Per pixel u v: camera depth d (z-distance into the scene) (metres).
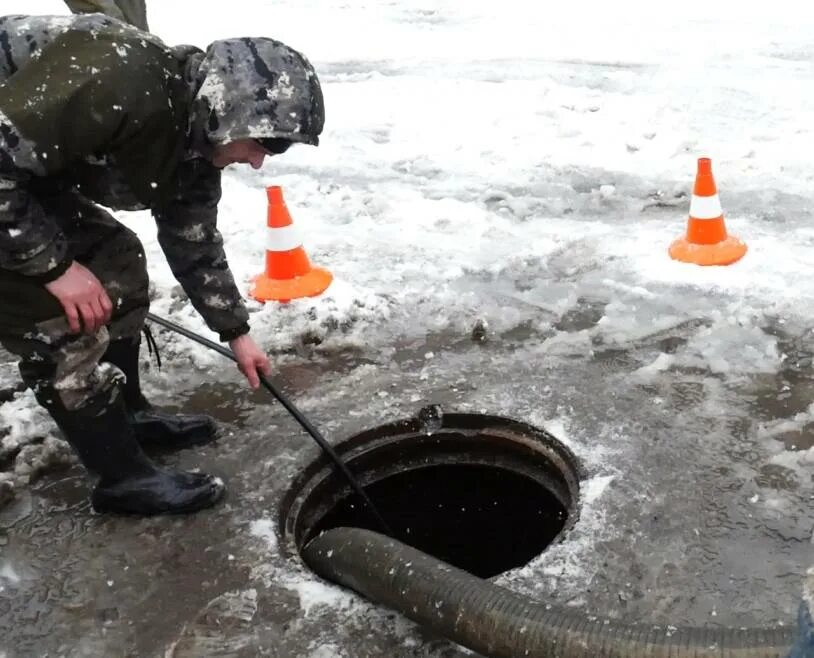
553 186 5.47
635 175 5.50
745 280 4.23
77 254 3.04
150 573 2.95
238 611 2.74
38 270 2.60
